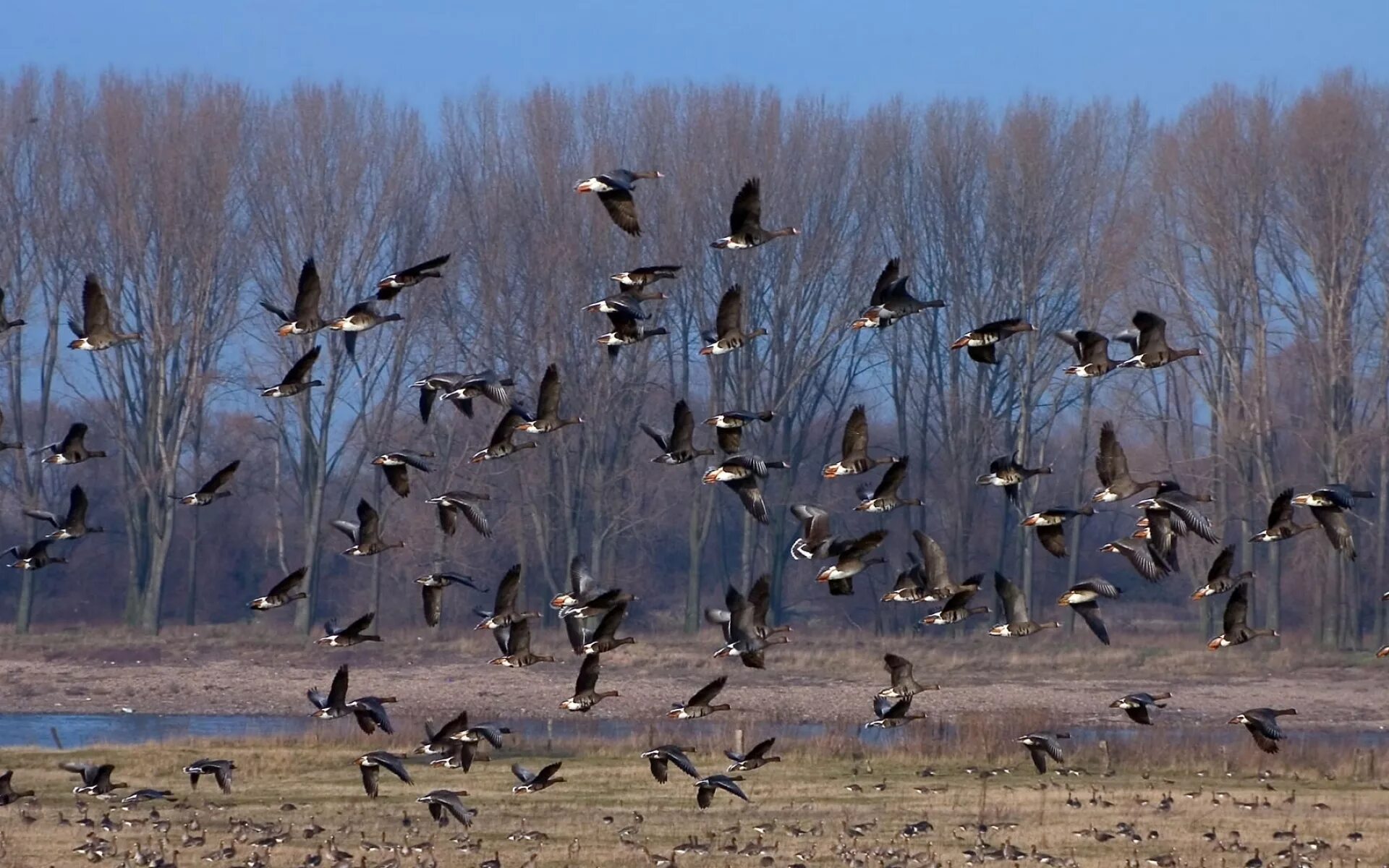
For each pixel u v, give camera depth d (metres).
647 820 27.34
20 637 62.53
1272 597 63.38
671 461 18.45
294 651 59.47
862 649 60.31
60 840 24.19
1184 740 37.88
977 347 18.70
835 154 62.41
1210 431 63.69
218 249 60.38
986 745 36.50
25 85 63.34
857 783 32.25
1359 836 25.28
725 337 17.94
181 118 60.53
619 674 55.31
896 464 18.30
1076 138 62.88
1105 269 61.38
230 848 22.97
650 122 60.81
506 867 22.31
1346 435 60.00
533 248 60.25
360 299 61.06
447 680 54.84
